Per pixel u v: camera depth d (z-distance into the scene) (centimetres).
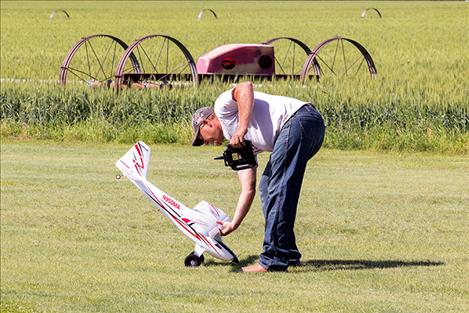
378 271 1914
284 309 1563
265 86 5744
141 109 5609
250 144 1919
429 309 1548
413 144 4797
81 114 5731
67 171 3934
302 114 1888
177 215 2027
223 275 1909
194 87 5838
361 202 3031
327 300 1625
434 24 17812
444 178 3691
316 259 2094
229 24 19875
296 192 1911
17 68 8856
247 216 2770
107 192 3303
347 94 5275
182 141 5147
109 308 1588
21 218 2773
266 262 1938
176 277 1892
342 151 4756
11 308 1605
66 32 17512
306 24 19275
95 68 9744
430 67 8456
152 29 18350
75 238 2433
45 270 1989
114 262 2084
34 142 5281
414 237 2400
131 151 2047
